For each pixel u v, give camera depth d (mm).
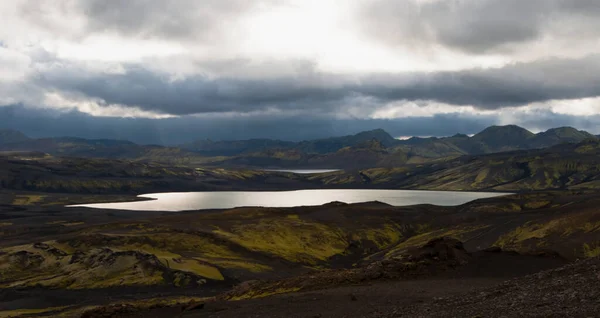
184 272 171125
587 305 27250
